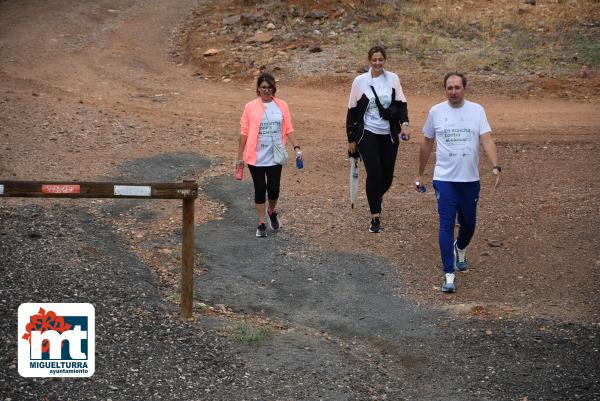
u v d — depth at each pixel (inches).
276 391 272.7
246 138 423.8
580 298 362.6
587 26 1050.1
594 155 601.3
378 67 428.1
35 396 252.1
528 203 491.2
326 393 274.2
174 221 458.6
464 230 383.2
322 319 344.8
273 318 344.2
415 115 765.9
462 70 914.1
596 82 867.4
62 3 1235.2
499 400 273.9
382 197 476.1
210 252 415.5
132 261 387.5
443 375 294.0
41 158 563.8
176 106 787.4
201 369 283.0
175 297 349.7
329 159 607.2
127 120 698.2
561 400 273.1
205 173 555.5
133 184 306.3
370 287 379.9
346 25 1072.2
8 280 336.5
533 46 984.9
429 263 410.3
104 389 261.6
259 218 436.8
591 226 446.9
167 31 1125.7
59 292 331.0
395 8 1125.7
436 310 353.7
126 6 1238.3
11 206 450.3
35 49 986.7
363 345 320.8
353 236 443.8
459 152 362.9
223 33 1080.2
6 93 768.3
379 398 274.8
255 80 912.9
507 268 400.5
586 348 311.1
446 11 1113.4
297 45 1013.2
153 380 271.0
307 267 401.1
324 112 781.9
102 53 999.6
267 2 1170.6
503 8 1130.7
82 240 404.8
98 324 307.1
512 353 309.0
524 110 784.9
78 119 682.8
